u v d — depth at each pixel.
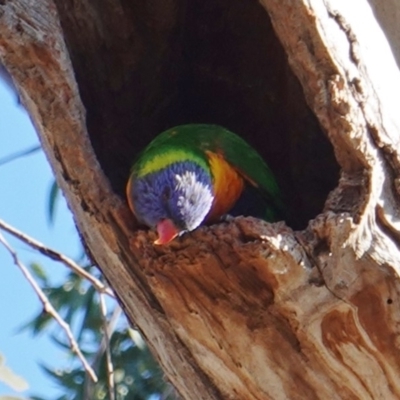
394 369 5.25
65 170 5.71
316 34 5.25
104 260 6.03
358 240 5.14
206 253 5.19
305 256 5.12
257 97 7.69
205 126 7.58
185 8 7.26
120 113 7.18
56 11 5.80
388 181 5.33
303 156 7.45
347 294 5.16
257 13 7.20
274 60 7.32
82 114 5.70
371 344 5.21
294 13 5.27
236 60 7.62
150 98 7.57
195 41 7.60
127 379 10.16
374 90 5.38
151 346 6.22
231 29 7.44
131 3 6.92
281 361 5.36
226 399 5.72
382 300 5.17
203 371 5.72
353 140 5.26
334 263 5.14
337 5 5.37
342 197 5.26
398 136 5.39
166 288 5.43
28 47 5.55
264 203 7.65
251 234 5.09
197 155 7.23
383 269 5.16
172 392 9.55
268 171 7.52
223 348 5.48
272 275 5.11
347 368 5.28
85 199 5.67
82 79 6.57
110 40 6.86
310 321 5.21
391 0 6.75
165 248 5.32
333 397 5.34
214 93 7.91
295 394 5.38
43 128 5.70
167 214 6.83
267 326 5.31
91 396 8.90
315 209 7.29
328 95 5.29
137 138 7.59
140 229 5.62
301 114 7.21
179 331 5.63
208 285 5.32
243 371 5.47
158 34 7.23
